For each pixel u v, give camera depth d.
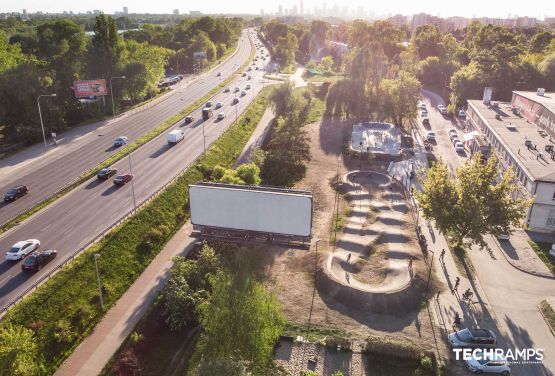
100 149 94.44
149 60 146.12
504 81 144.38
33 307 45.72
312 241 64.94
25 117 100.81
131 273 55.84
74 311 47.47
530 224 67.88
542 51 181.50
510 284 54.97
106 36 130.62
